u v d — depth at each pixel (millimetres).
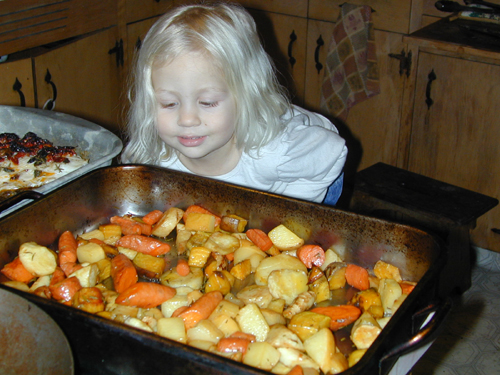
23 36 1584
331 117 2066
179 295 913
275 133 1104
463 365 1495
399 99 1932
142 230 1083
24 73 1629
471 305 1716
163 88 955
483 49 1660
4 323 710
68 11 1703
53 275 935
